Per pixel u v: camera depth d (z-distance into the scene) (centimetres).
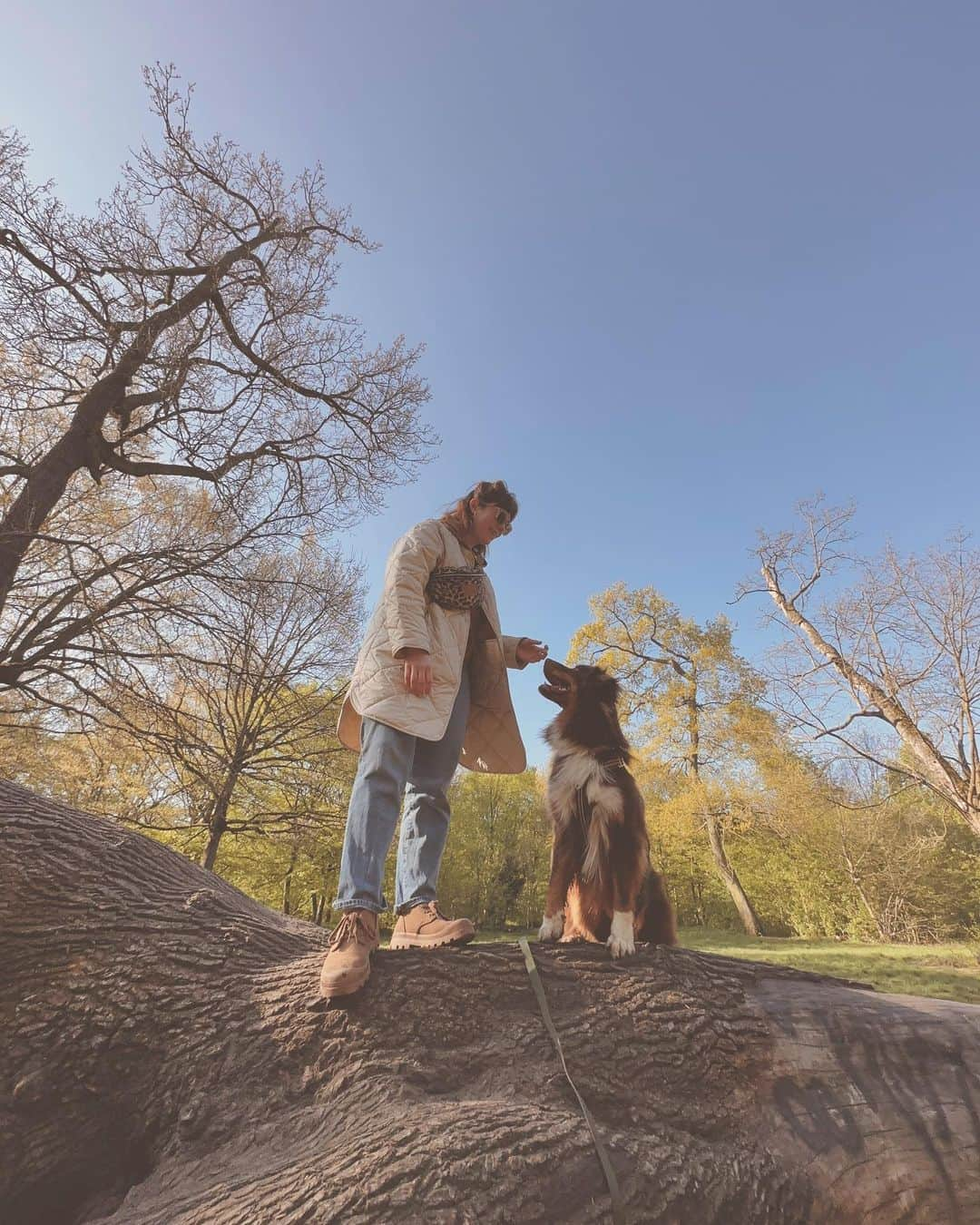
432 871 227
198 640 1077
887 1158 157
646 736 2417
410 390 1227
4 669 786
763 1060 175
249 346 1086
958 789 1341
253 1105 161
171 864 237
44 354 887
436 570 237
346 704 237
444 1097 159
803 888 2364
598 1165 140
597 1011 182
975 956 1394
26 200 806
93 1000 181
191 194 977
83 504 1076
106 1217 147
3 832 209
